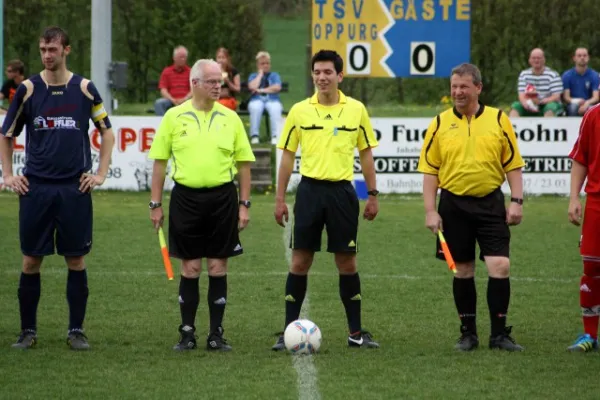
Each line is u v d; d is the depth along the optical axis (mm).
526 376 13938
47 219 15273
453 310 18609
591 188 15469
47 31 15070
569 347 15594
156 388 13242
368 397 12867
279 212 15875
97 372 14031
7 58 56062
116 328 16938
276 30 97188
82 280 15625
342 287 15844
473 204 15469
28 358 14805
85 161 15430
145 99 56781
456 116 15422
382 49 36469
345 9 36375
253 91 38375
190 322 15523
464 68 15289
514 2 50938
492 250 15453
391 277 21609
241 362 14664
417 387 13344
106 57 36781
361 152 15805
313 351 15234
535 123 34781
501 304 15531
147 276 21469
